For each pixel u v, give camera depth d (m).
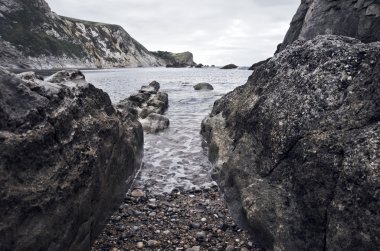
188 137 8.05
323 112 3.34
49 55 60.34
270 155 3.75
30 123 2.71
